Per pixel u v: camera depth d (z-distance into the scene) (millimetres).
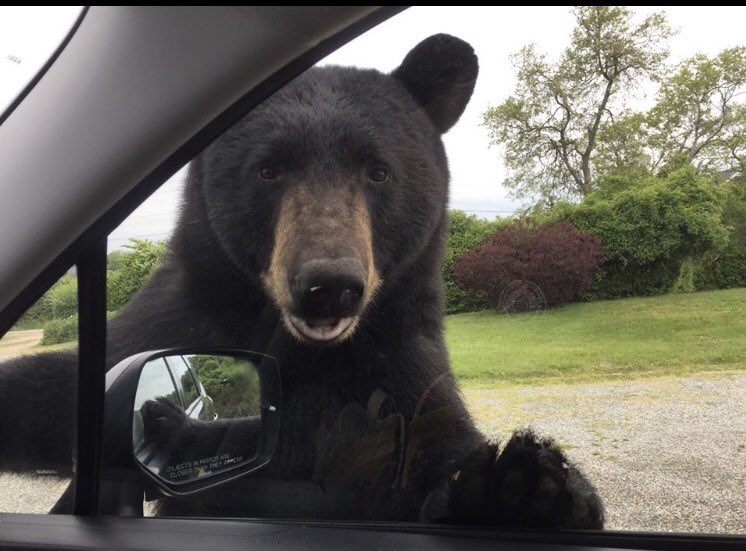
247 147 676
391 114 664
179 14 482
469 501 571
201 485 616
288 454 662
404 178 673
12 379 585
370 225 732
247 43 486
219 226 677
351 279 674
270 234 686
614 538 528
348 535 550
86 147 510
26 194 517
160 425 604
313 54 503
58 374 581
